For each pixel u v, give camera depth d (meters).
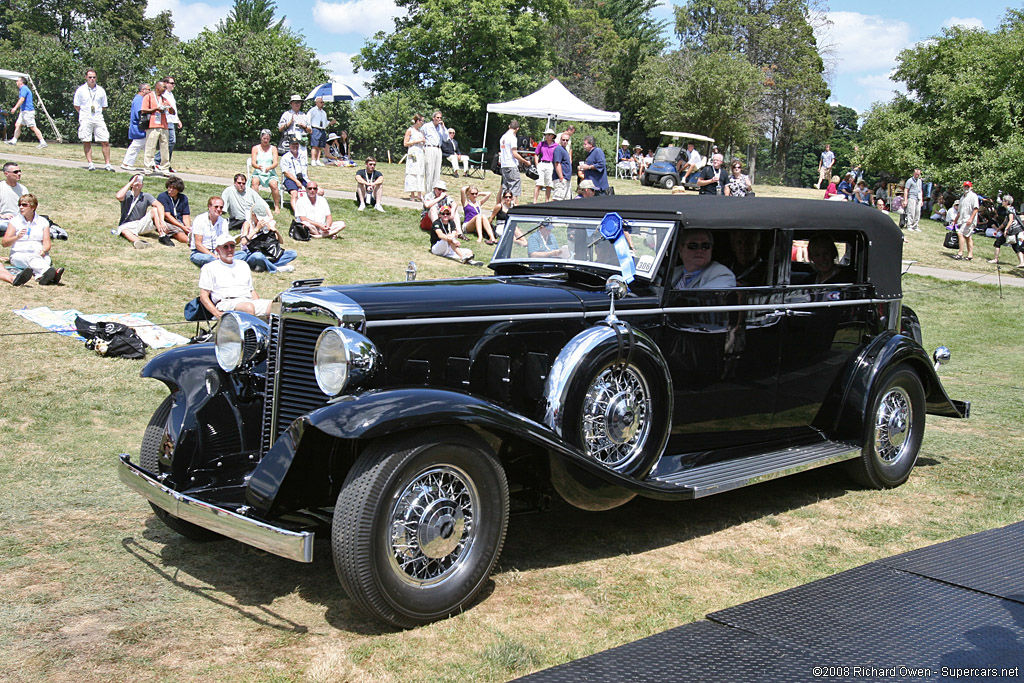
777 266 5.13
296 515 3.84
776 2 51.81
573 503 4.07
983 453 6.45
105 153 15.95
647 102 47.16
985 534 4.67
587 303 4.49
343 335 3.62
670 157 31.50
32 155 17.62
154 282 10.23
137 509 4.85
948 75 29.69
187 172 17.56
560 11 43.88
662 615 3.69
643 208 4.83
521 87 42.00
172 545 4.36
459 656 3.28
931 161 29.80
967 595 3.82
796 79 50.12
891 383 5.51
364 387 3.71
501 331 4.24
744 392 5.06
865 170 32.75
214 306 8.40
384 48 43.09
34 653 3.20
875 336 5.66
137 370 7.57
